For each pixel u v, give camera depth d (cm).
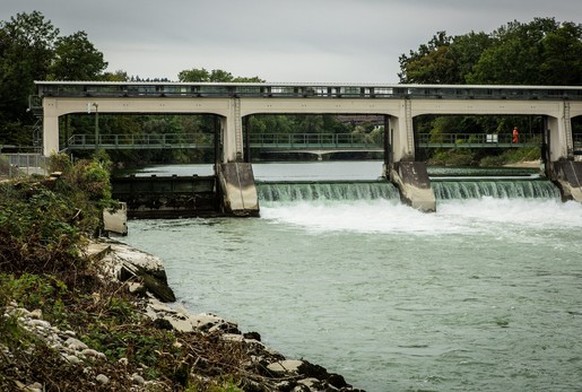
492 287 3888
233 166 7138
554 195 7638
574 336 3033
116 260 3247
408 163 7431
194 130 16600
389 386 2473
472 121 13662
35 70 10906
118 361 1914
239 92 7381
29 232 2764
